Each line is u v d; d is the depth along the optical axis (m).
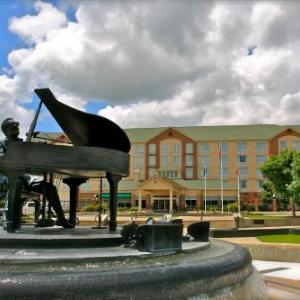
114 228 9.07
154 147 93.75
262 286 8.73
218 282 6.51
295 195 43.50
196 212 66.75
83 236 7.43
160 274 5.80
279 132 89.50
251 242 19.42
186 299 5.96
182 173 91.38
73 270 5.61
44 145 8.15
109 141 9.95
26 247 6.93
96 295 5.25
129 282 5.50
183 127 96.88
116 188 9.19
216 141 91.69
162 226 6.95
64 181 10.75
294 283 11.61
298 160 42.47
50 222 10.07
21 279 5.14
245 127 93.94
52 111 9.31
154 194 77.69
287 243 18.95
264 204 84.81
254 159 89.75
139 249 7.02
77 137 10.03
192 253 7.51
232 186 86.69
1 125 8.80
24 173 8.37
